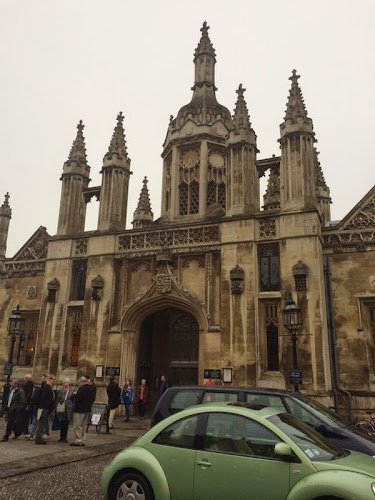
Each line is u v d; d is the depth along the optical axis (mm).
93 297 19719
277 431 5469
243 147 19312
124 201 21875
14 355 22000
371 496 4598
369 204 17844
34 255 23500
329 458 5336
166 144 25172
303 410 8398
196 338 19625
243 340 16672
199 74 25938
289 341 16125
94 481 8281
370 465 5289
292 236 17078
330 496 4781
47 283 21281
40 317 20812
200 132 23562
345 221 17984
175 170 23781
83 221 23047
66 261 21266
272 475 5168
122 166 22062
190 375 19312
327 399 14961
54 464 9508
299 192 17594
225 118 24656
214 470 5461
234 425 5727
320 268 16594
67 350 20078
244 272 17438
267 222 17906
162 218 24141
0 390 21359
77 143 23781
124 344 18812
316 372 15320
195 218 22328
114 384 15367
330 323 16969
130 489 5836
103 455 10805
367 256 17281
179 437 5895
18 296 22969
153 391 20422
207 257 18531
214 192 23281
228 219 18328
